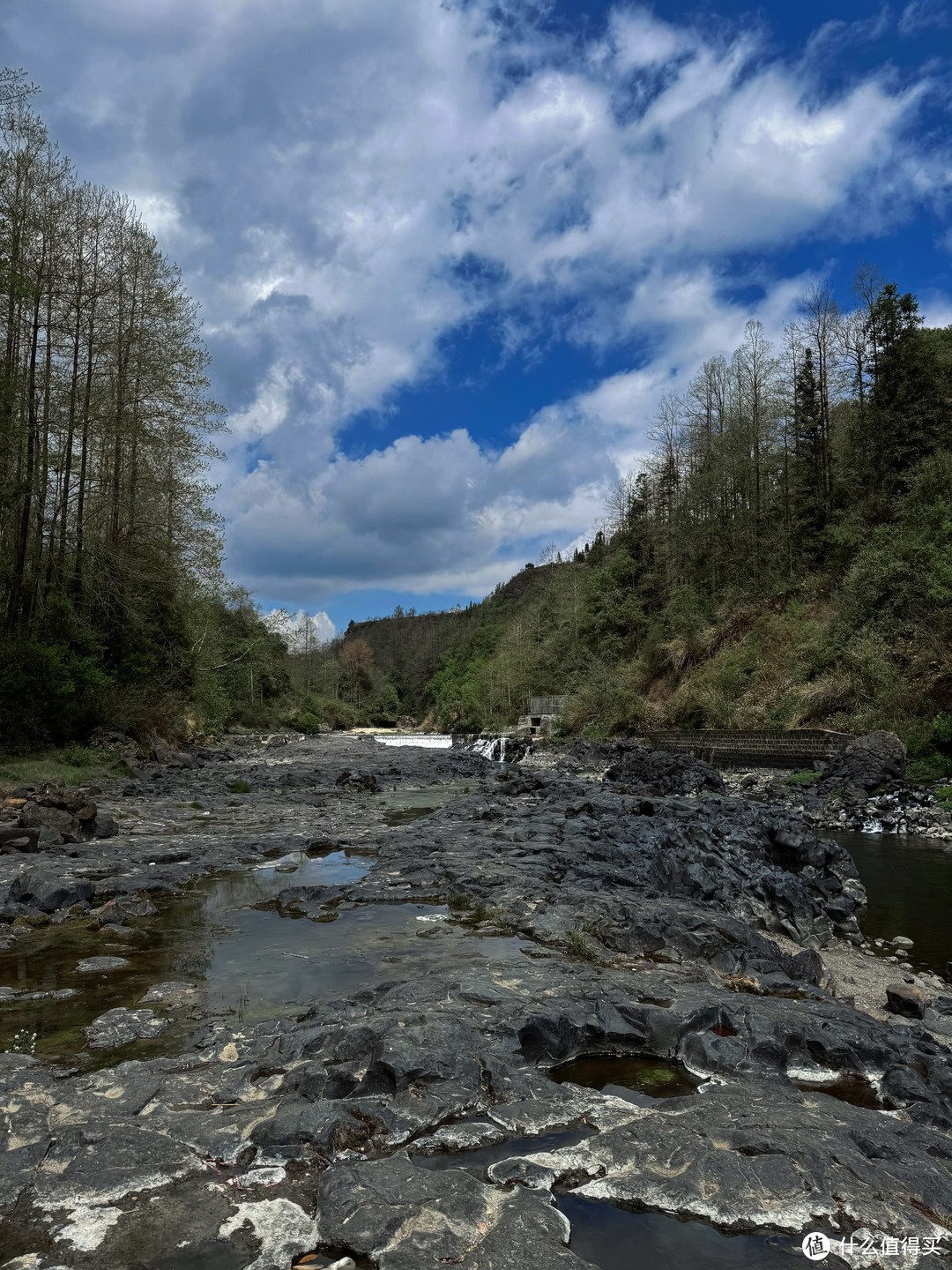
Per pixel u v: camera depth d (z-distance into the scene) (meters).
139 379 30.22
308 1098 4.47
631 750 34.28
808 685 31.39
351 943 8.07
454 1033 5.04
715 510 53.00
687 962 7.72
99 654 28.03
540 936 8.30
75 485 27.39
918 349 39.34
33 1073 4.85
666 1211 3.49
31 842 12.95
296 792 24.36
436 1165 3.85
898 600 29.80
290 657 102.38
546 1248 3.13
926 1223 3.40
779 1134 4.02
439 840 13.50
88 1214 3.40
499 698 68.75
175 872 11.58
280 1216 3.40
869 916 11.73
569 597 68.06
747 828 14.03
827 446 45.25
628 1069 5.30
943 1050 5.49
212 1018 5.98
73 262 26.48
